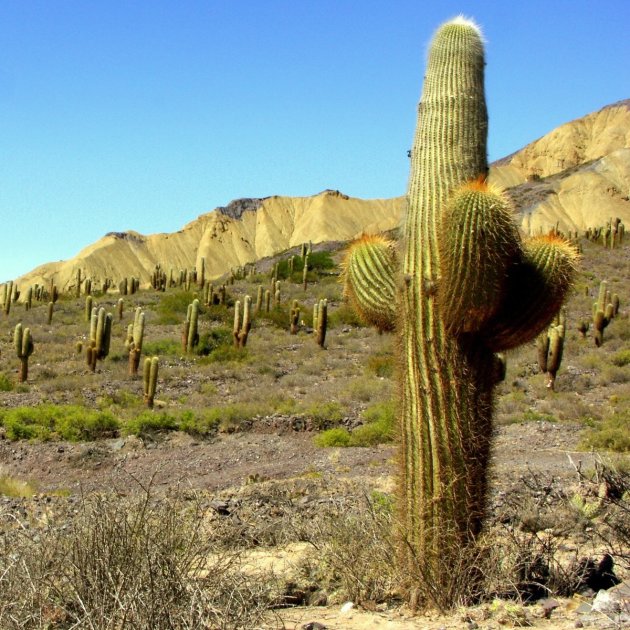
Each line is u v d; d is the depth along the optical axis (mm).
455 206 5535
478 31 6410
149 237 198625
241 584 4910
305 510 9016
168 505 5324
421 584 5590
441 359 5668
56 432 18562
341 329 38125
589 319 35812
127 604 4336
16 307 49781
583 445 16531
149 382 23188
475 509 5680
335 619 5449
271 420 20297
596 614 5262
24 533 5109
